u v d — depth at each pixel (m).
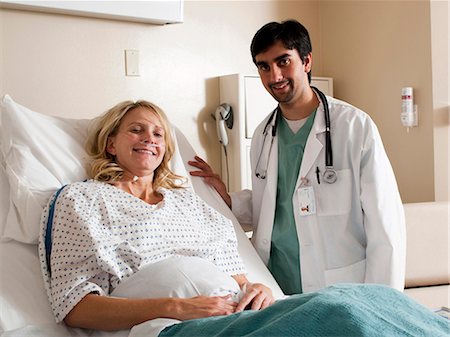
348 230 2.03
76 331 1.61
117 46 2.80
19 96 2.54
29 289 1.62
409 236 2.53
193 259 1.69
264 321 1.36
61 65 2.64
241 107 2.96
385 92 3.16
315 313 1.29
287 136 2.17
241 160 2.96
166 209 1.83
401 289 1.97
